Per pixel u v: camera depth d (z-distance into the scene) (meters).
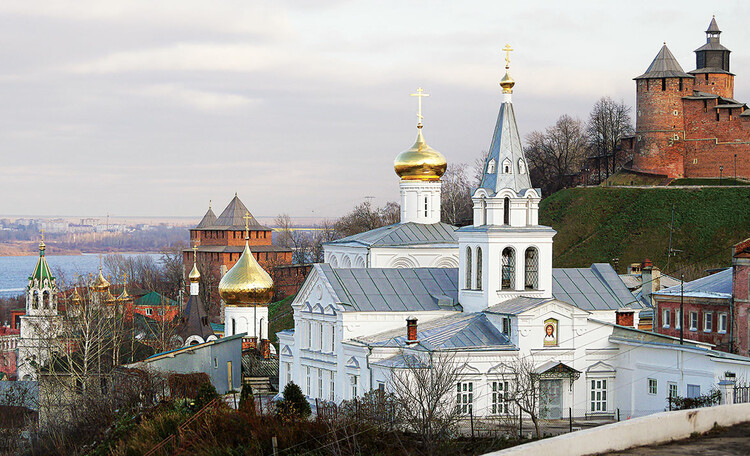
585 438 40.47
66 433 82.19
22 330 158.25
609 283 101.81
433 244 113.62
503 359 87.00
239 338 120.88
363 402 75.00
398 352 89.56
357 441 65.94
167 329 154.75
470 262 96.69
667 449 42.00
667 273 194.62
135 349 128.12
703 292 117.94
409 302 98.00
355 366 92.31
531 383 80.50
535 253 94.62
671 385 85.25
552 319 88.44
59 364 113.75
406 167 118.88
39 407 92.69
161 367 108.62
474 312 95.19
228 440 68.19
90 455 75.44
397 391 77.81
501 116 95.94
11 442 84.88
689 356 83.56
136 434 73.06
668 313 122.69
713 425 45.19
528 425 83.88
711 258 198.88
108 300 149.75
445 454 66.00
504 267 94.75
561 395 88.62
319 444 66.06
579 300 99.44
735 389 73.19
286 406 74.19
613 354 90.25
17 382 109.12
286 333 108.50
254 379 120.75
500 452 37.59
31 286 160.00
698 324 117.50
